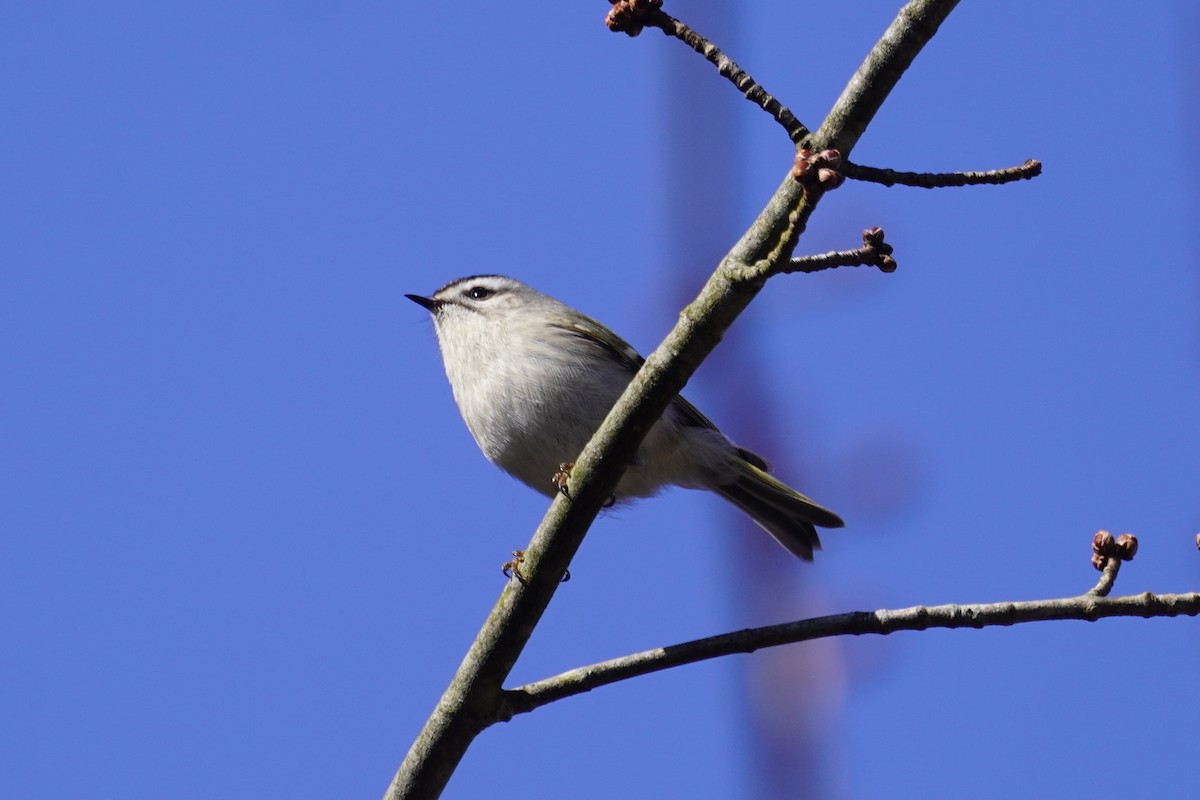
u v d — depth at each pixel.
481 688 8.33
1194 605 7.52
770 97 6.96
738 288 7.29
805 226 6.64
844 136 6.91
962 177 6.68
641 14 7.04
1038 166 6.68
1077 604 7.54
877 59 6.84
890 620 7.45
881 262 6.82
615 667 8.16
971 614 7.49
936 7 6.73
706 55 7.03
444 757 8.38
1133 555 7.66
